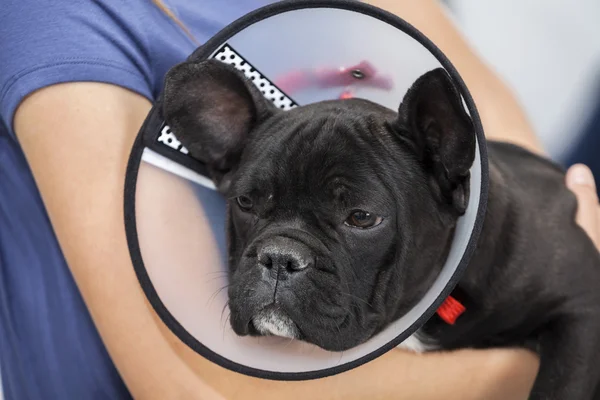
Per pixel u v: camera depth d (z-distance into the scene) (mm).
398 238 2010
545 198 2346
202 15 2338
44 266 2490
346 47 1961
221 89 2045
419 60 1917
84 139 1930
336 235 1995
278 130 2113
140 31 2080
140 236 1717
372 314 2049
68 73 1912
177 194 1881
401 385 2100
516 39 4180
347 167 1962
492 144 2615
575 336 2164
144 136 1781
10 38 1957
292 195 2000
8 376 2613
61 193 1937
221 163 2176
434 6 3158
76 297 2490
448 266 1914
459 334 2186
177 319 1720
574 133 4055
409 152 2049
